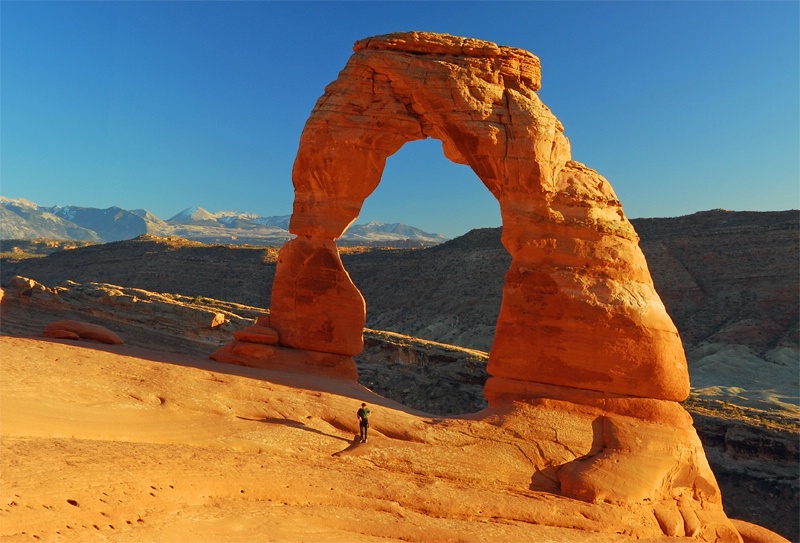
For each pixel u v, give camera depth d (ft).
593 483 53.98
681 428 60.18
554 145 66.80
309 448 51.29
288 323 75.51
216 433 49.52
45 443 40.96
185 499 39.29
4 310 106.93
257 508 41.09
